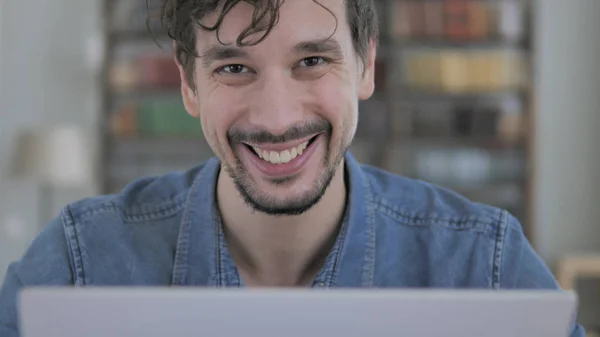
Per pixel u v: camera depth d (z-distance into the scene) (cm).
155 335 75
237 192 114
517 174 462
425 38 455
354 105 111
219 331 75
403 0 455
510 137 460
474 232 126
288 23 102
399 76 456
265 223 114
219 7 102
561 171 482
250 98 105
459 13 454
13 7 483
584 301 468
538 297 75
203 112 111
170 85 467
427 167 459
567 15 477
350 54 109
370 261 122
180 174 134
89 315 75
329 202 117
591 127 480
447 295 75
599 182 480
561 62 479
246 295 75
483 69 453
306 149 108
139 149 479
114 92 472
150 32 129
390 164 460
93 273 123
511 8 455
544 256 484
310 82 105
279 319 75
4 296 122
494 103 462
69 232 125
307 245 118
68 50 495
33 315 75
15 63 482
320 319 75
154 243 125
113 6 468
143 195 131
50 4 493
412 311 75
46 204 486
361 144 463
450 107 460
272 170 108
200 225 122
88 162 455
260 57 103
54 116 494
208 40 105
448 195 132
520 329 75
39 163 435
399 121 459
